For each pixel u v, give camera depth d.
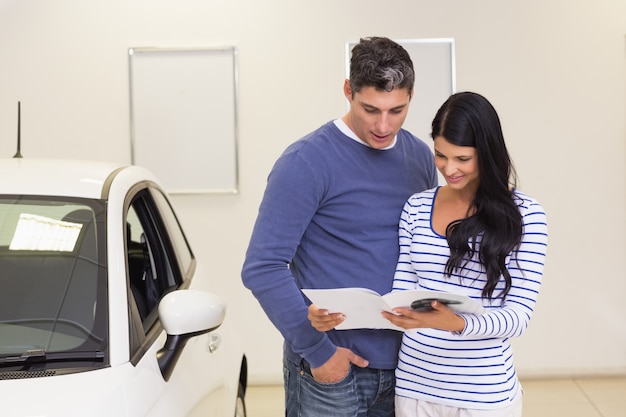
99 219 2.19
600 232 4.97
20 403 1.71
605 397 4.69
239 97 4.94
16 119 4.95
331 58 4.90
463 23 4.89
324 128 2.27
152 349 2.07
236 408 2.94
